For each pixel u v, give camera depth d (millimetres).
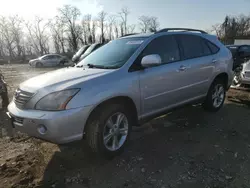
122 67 3072
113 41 4086
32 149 3332
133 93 3059
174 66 3621
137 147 3324
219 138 3553
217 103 4770
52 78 2908
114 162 2934
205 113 4715
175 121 4332
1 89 5141
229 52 4836
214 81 4535
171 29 3980
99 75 2865
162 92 3473
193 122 4250
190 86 3951
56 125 2453
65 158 3053
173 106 3773
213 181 2494
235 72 7129
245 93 6555
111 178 2605
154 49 3500
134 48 3391
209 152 3119
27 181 2566
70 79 2787
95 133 2752
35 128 2561
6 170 2773
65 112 2482
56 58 21484
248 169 2701
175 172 2682
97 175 2668
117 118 3012
